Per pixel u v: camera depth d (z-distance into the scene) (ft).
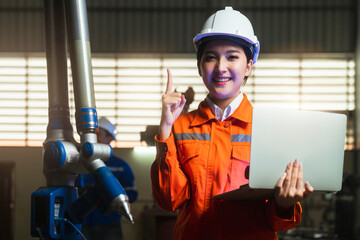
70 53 4.21
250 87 31.60
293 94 31.58
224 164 5.34
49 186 4.28
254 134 4.56
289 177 4.66
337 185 4.99
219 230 5.24
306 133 4.73
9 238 30.76
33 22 31.65
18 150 31.40
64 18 4.45
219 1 31.58
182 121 5.67
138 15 31.73
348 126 31.22
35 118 31.60
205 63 5.48
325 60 31.63
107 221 13.48
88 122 4.15
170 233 14.70
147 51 31.63
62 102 4.39
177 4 31.76
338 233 21.58
